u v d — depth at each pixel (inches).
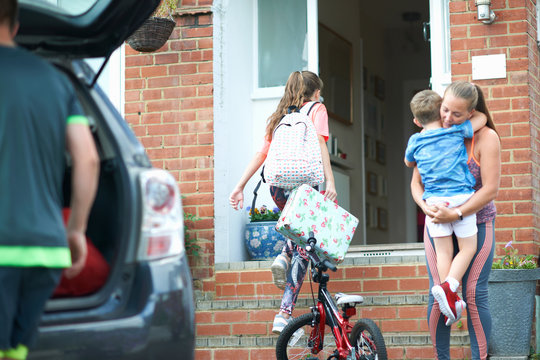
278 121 247.4
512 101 262.1
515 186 257.8
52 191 101.5
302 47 316.8
